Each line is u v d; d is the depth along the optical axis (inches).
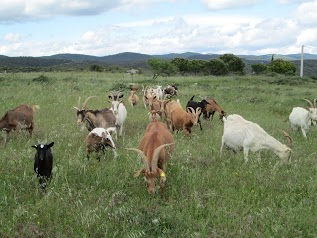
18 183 334.3
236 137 435.8
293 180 372.2
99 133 409.7
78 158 398.9
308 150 507.8
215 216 293.6
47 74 2053.4
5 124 491.8
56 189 324.2
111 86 1301.7
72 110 752.3
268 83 1806.1
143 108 904.3
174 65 3088.1
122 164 395.2
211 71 3297.2
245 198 325.4
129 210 287.0
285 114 919.0
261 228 276.5
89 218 272.8
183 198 321.1
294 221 284.7
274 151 425.4
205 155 452.4
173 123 580.7
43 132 548.4
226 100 1087.0
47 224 270.7
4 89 1073.5
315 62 5059.1
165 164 370.9
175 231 265.4
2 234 250.5
